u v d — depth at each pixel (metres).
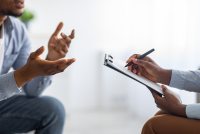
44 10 3.44
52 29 3.46
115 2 3.60
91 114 3.42
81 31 3.55
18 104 1.47
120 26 3.59
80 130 2.76
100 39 3.60
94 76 3.63
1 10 1.37
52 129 1.48
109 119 3.19
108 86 3.63
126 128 2.84
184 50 2.55
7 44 1.50
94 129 2.80
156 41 2.91
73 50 3.40
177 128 1.01
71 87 3.41
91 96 3.65
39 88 1.49
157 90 1.13
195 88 1.21
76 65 3.56
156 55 2.87
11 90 1.11
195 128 0.99
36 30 3.40
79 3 3.53
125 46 3.55
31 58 1.07
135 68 1.24
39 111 1.46
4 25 1.49
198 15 2.42
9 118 1.46
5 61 1.53
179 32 2.61
